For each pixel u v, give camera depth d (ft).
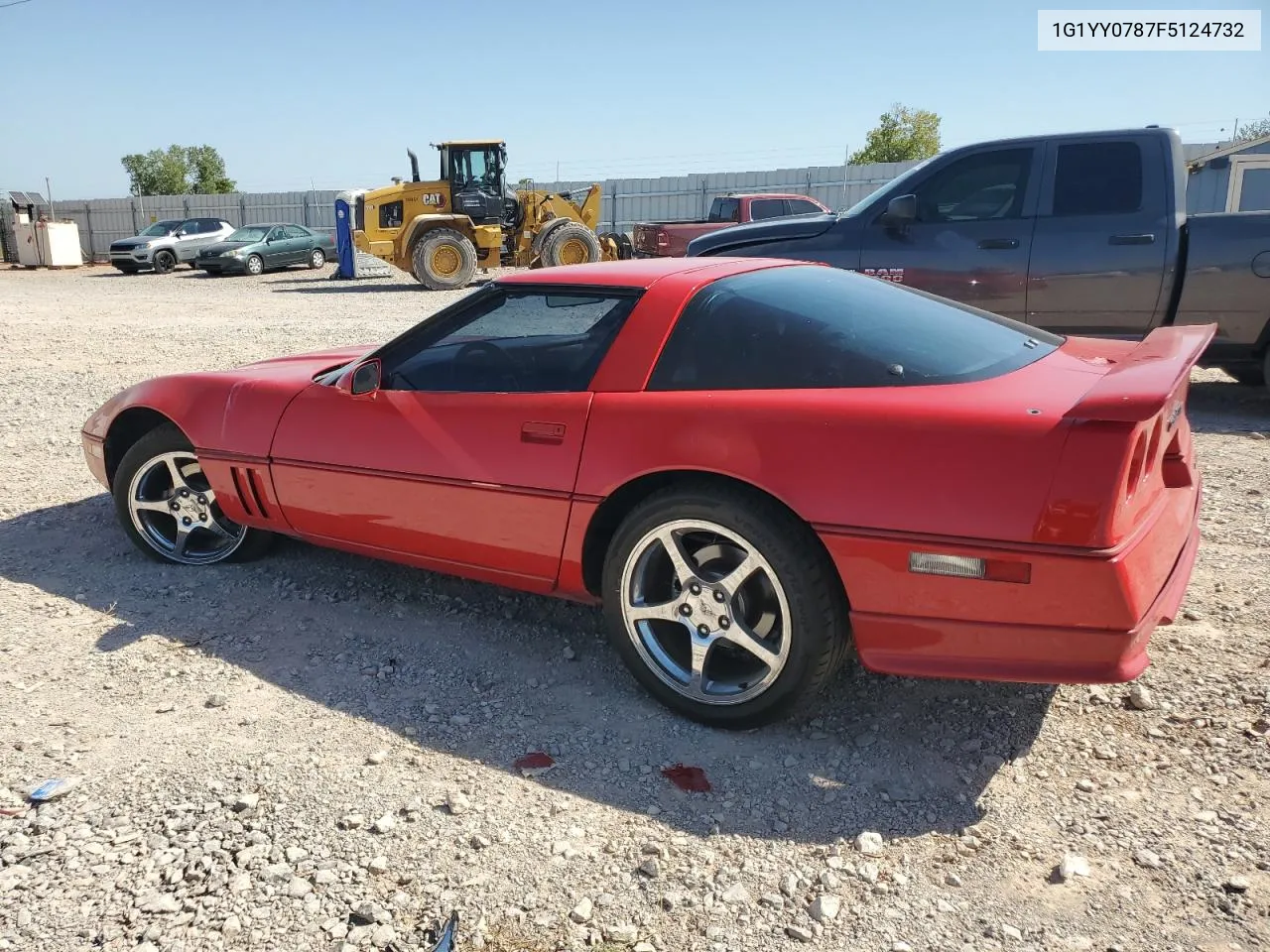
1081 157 21.39
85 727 9.61
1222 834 7.77
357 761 9.05
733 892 7.27
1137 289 21.09
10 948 6.73
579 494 9.82
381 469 11.27
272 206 119.75
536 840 7.90
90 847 7.76
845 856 7.68
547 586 10.59
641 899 7.23
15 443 21.57
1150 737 9.16
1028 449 7.88
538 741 9.43
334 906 7.14
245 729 9.61
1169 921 6.88
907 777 8.72
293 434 12.07
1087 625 7.88
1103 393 7.73
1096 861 7.53
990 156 22.07
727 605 9.14
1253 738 9.02
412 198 67.72
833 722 9.68
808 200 67.10
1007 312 22.16
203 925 6.95
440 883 7.39
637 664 9.90
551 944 6.80
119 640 11.60
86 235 127.24
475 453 10.55
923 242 22.40
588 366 10.14
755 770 8.89
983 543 7.99
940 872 7.48
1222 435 20.51
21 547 14.83
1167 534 8.73
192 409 13.01
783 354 9.36
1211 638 11.01
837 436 8.52
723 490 9.04
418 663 11.05
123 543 14.99
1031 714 9.67
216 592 13.05
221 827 8.01
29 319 46.73
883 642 8.63
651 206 106.83
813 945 6.77
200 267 83.71
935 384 8.75
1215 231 20.27
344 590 13.12
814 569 8.70
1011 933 6.82
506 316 10.78
